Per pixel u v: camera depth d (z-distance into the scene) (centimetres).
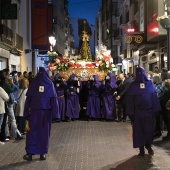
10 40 2280
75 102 1504
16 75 1189
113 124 1390
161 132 1165
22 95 1106
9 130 1138
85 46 1797
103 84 1508
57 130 1231
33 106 799
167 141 1006
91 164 755
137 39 2475
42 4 3175
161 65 2373
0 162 775
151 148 845
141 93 807
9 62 2356
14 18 2009
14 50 2452
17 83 1182
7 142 1006
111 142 998
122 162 770
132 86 821
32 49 3180
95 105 1509
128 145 955
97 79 1521
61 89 1477
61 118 1476
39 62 3912
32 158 812
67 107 1486
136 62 3422
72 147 933
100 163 763
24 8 2878
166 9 1561
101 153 861
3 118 1007
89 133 1159
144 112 808
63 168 723
